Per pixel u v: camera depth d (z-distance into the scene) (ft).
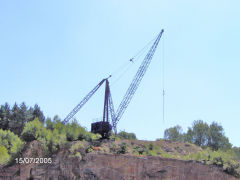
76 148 177.88
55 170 165.58
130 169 175.63
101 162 172.86
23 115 334.65
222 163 205.87
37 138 182.91
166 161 187.32
